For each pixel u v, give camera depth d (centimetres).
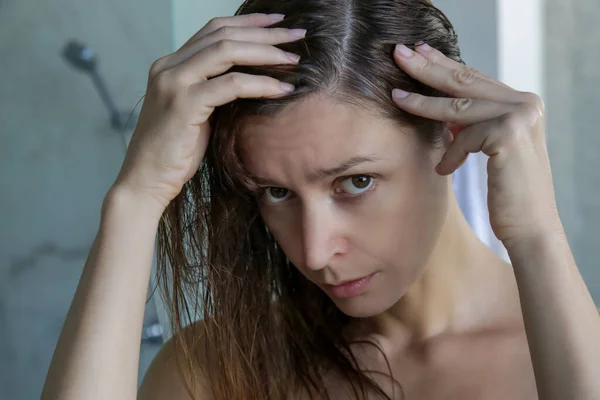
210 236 84
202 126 73
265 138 67
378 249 72
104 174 220
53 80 220
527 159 66
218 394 89
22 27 220
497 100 68
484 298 89
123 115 217
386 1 71
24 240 225
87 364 69
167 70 70
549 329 65
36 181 223
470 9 169
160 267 85
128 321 71
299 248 74
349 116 66
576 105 202
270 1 72
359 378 87
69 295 224
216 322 88
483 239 132
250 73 68
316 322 92
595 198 204
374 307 76
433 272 86
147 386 90
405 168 70
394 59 69
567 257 67
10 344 226
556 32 198
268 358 91
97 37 216
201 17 213
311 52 66
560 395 64
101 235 73
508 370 85
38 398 227
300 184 68
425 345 88
